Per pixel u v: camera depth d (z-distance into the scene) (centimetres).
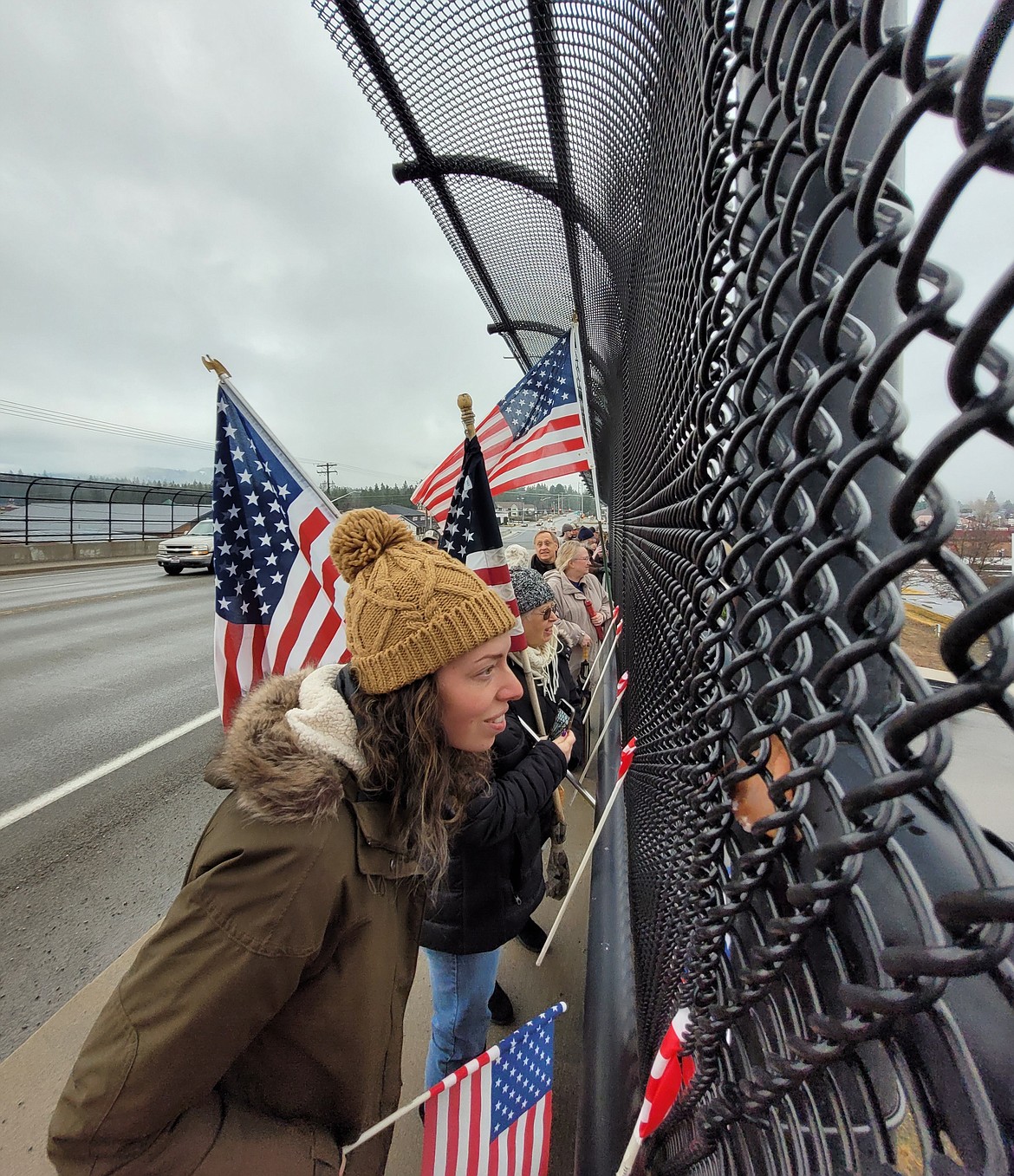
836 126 40
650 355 160
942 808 38
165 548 1898
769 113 54
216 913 86
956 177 29
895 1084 49
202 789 429
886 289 61
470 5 153
